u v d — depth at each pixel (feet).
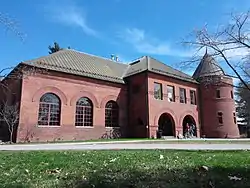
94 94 89.45
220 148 44.50
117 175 18.44
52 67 81.35
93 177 17.74
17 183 16.16
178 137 97.91
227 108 112.88
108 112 93.15
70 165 23.13
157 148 44.21
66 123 80.89
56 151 37.88
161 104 96.43
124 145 54.24
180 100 105.91
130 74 101.14
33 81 76.28
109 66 106.63
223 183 16.07
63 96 81.82
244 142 65.10
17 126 71.72
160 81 98.78
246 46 32.17
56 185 15.65
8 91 81.05
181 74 110.63
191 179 17.13
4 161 26.40
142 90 94.84
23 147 50.52
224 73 34.14
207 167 21.30
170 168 21.20
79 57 100.17
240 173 19.38
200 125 111.96
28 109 74.08
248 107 130.82
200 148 44.47
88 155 31.32
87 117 86.84
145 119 91.25
